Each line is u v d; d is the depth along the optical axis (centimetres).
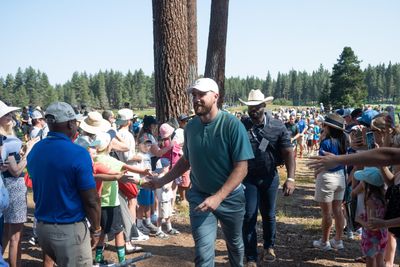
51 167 310
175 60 807
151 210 648
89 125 459
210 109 352
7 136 416
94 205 321
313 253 539
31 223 689
